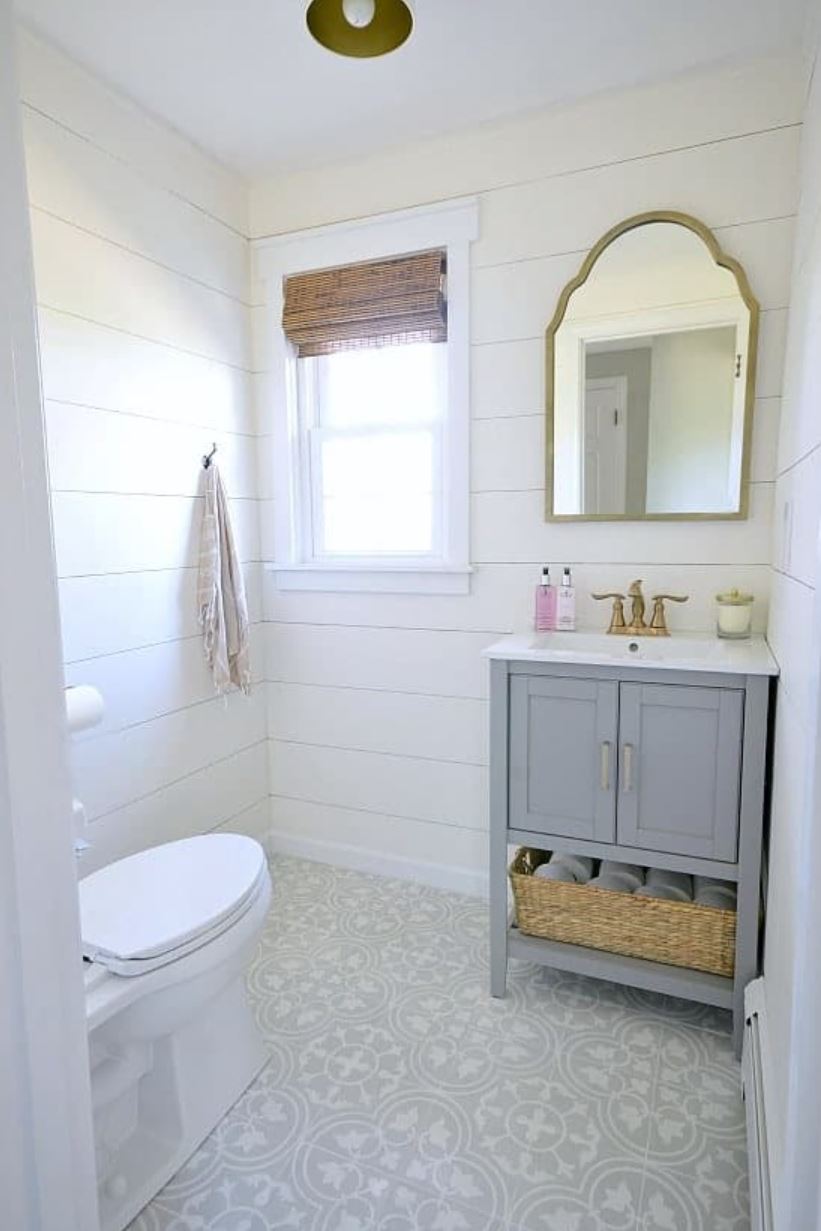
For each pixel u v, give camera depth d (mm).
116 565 2000
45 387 1767
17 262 653
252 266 2486
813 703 778
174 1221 1285
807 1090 770
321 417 2545
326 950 2090
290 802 2703
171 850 1674
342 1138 1448
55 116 1771
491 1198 1317
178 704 2250
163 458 2148
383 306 2305
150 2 1582
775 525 1873
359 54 1611
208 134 2135
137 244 2025
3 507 642
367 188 2301
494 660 1796
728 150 1893
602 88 1948
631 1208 1294
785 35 1729
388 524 2482
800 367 1516
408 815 2506
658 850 1697
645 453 2051
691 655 1944
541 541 2217
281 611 2621
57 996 720
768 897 1581
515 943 1879
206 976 1383
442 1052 1680
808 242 1499
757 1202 1161
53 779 704
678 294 1974
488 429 2242
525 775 1811
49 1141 717
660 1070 1618
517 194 2125
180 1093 1422
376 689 2506
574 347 2088
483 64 1827
